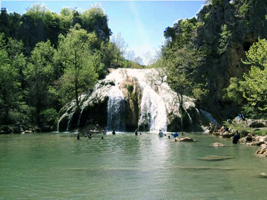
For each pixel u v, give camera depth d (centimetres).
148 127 5938
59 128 6097
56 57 8056
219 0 7112
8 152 2639
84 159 2200
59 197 1192
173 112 5772
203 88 6619
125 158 2236
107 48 10675
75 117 6053
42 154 2492
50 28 11600
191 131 5647
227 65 6556
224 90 6438
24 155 2434
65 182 1445
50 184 1405
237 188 1308
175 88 6444
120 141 3703
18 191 1286
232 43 6488
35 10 12494
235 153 2488
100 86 6681
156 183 1413
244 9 6556
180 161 2073
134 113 6088
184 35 8625
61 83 7031
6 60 7519
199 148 2875
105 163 2005
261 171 1694
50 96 7138
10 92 6569
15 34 9912
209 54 6962
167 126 5647
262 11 6328
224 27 6625
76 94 6297
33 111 6644
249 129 4091
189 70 6969
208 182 1425
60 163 2017
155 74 7169
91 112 6006
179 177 1538
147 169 1775
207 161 2070
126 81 6669
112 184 1398
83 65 6744
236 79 6094
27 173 1670
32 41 10381
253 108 5772
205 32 7144
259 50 3762
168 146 3081
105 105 6022
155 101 6166
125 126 5975
